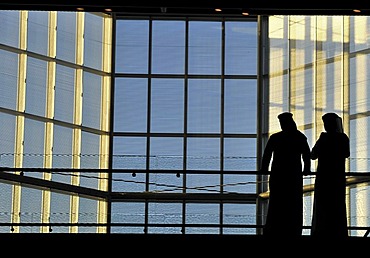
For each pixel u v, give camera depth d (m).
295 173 14.43
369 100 25.45
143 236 14.75
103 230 16.14
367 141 25.36
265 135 27.83
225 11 17.56
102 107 28.64
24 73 26.95
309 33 27.14
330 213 14.33
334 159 14.46
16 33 26.97
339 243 14.31
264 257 14.52
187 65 29.02
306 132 26.89
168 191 16.67
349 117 25.88
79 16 28.33
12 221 16.09
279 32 27.98
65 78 27.84
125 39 29.05
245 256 14.55
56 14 27.83
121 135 28.61
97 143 28.33
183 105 28.89
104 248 14.74
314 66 26.89
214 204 23.28
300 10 17.44
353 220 16.06
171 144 28.70
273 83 27.94
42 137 27.16
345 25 26.30
